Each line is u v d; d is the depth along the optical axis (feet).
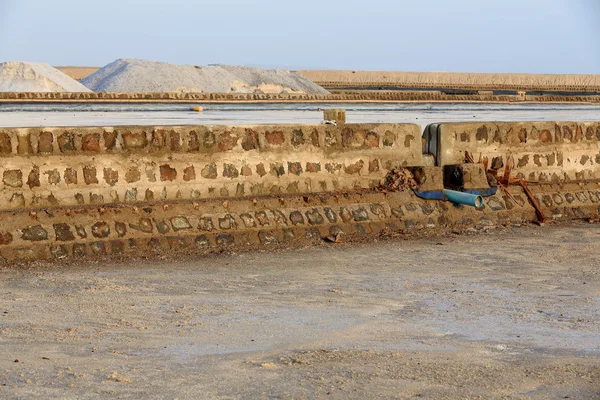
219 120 98.48
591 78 463.42
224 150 39.91
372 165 43.14
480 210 44.01
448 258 35.76
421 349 21.79
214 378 19.13
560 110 140.67
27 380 18.90
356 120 105.91
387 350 21.65
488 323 24.86
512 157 46.60
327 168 42.14
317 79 447.42
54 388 18.37
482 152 45.80
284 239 38.75
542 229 43.37
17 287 29.66
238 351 21.57
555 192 47.09
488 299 28.14
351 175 42.68
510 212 44.88
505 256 36.19
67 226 35.24
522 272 32.86
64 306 26.68
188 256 35.78
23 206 36.22
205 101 122.52
